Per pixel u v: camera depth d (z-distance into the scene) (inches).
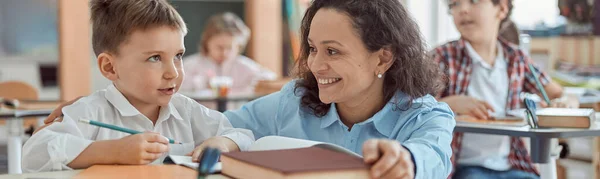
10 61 183.2
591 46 167.8
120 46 55.0
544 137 70.2
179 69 56.3
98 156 46.8
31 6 184.9
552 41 170.9
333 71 52.6
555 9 179.9
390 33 53.3
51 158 47.6
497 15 96.1
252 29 213.2
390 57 54.4
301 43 60.0
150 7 54.7
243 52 215.2
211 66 181.2
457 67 95.8
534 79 98.7
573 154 123.9
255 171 38.6
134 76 55.0
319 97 55.5
